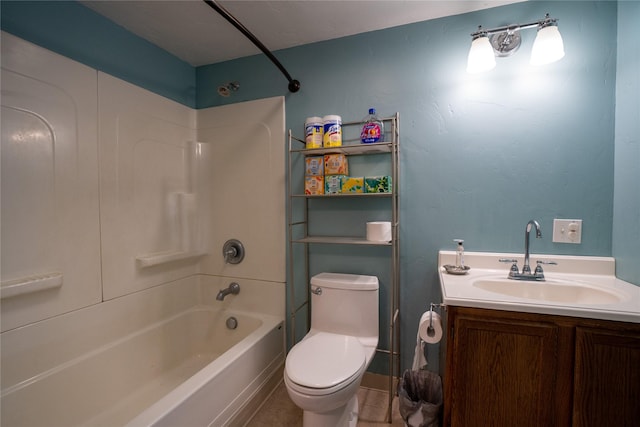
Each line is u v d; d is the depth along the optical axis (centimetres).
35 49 132
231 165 215
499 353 112
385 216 182
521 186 155
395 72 176
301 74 198
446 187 168
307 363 131
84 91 151
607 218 143
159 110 195
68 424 140
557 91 148
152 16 167
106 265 162
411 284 176
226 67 218
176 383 183
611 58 141
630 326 99
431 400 153
